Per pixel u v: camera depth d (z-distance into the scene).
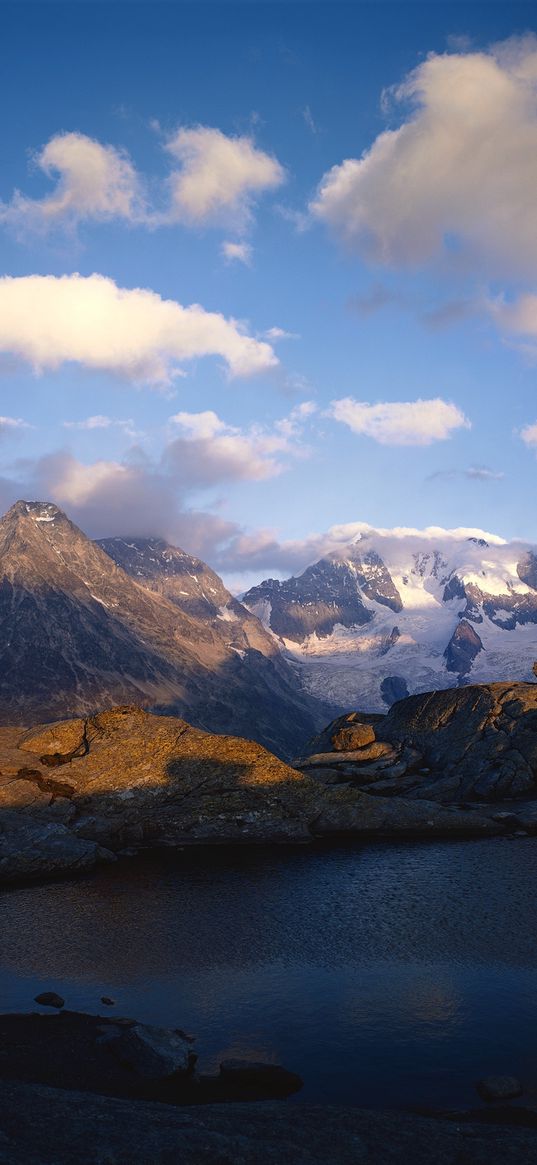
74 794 45.50
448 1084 17.94
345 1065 18.92
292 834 44.81
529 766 51.56
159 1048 18.95
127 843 44.31
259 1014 22.00
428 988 23.45
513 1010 21.80
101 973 25.39
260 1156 12.46
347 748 61.62
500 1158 12.84
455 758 55.19
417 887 34.44
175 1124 13.62
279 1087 17.80
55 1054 19.27
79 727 51.00
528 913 30.02
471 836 44.66
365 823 46.00
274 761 47.56
